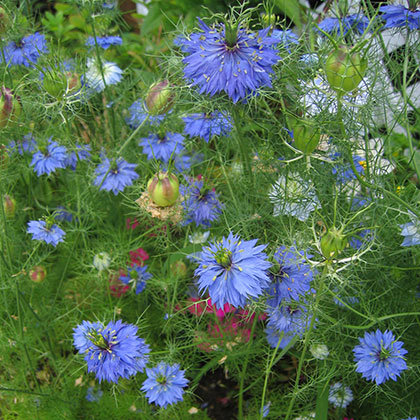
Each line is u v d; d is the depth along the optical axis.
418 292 0.45
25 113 0.47
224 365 0.50
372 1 0.49
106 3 0.56
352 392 0.47
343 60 0.35
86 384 0.49
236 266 0.36
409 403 0.44
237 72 0.37
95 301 0.53
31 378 0.50
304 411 0.45
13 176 0.51
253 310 0.38
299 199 0.43
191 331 0.46
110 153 0.52
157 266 0.54
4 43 0.50
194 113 0.46
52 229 0.47
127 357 0.38
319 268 0.38
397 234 0.44
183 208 0.44
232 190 0.49
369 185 0.39
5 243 0.48
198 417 0.47
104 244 0.51
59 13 0.68
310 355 0.46
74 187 0.57
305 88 0.41
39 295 0.52
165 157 0.49
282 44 0.41
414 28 0.40
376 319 0.38
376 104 0.43
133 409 0.47
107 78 0.54
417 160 0.49
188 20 0.65
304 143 0.39
